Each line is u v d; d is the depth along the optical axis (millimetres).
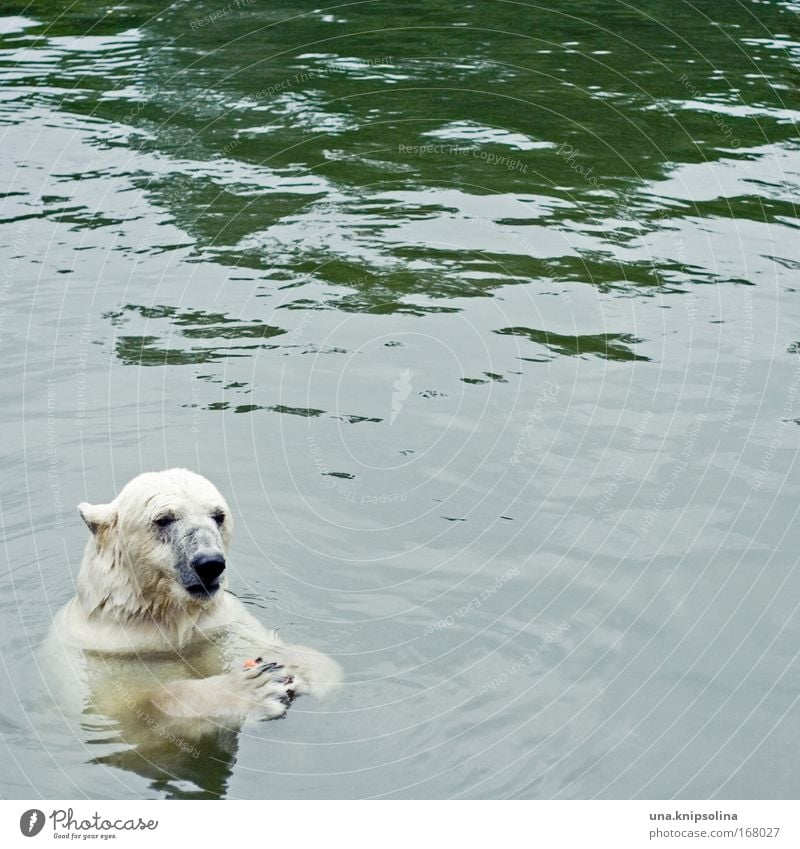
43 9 19312
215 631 6660
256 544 7480
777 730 5781
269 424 8984
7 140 14195
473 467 8359
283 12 19359
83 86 15953
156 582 6383
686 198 12984
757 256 11656
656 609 6746
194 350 10062
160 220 12461
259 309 10797
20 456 8469
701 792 5379
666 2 20156
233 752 5648
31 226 12188
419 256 11781
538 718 5875
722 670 6227
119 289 11062
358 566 7266
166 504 6312
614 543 7391
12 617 6809
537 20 19125
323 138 14578
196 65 16859
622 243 12008
